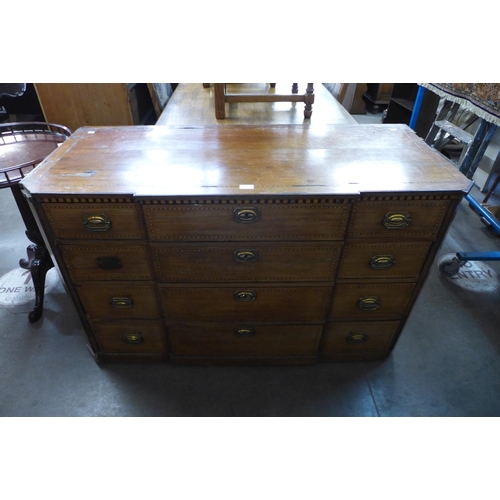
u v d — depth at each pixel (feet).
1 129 4.87
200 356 4.46
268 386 4.36
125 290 3.75
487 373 4.55
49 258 5.16
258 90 6.94
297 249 3.37
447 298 5.66
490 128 5.61
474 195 8.28
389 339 4.37
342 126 4.37
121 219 3.13
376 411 4.11
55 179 3.11
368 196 3.00
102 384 4.35
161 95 7.68
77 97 7.34
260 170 3.29
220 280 3.63
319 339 4.30
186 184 3.05
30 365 4.56
